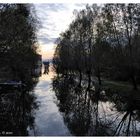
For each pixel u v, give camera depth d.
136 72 36.34
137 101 27.11
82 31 54.66
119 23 36.12
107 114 21.66
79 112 22.52
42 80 67.62
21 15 34.66
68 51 78.38
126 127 17.12
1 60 37.47
